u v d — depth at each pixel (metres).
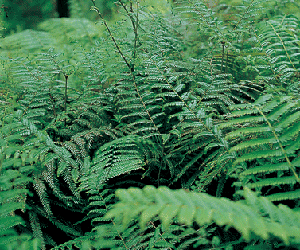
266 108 1.28
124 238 1.45
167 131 2.21
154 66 2.28
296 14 3.05
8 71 2.59
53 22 3.57
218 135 1.69
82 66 2.43
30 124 1.78
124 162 1.77
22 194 1.64
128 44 2.76
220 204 0.85
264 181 1.17
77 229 1.85
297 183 1.45
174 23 3.20
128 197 0.84
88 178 1.69
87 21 3.62
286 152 1.17
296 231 0.79
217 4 3.32
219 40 2.27
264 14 3.02
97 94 2.41
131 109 2.27
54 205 1.94
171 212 0.75
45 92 2.31
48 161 1.70
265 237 0.72
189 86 2.46
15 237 1.25
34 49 3.14
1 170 1.43
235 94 2.52
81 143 1.88
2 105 2.20
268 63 2.21
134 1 2.50
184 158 1.99
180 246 1.34
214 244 1.29
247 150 1.60
